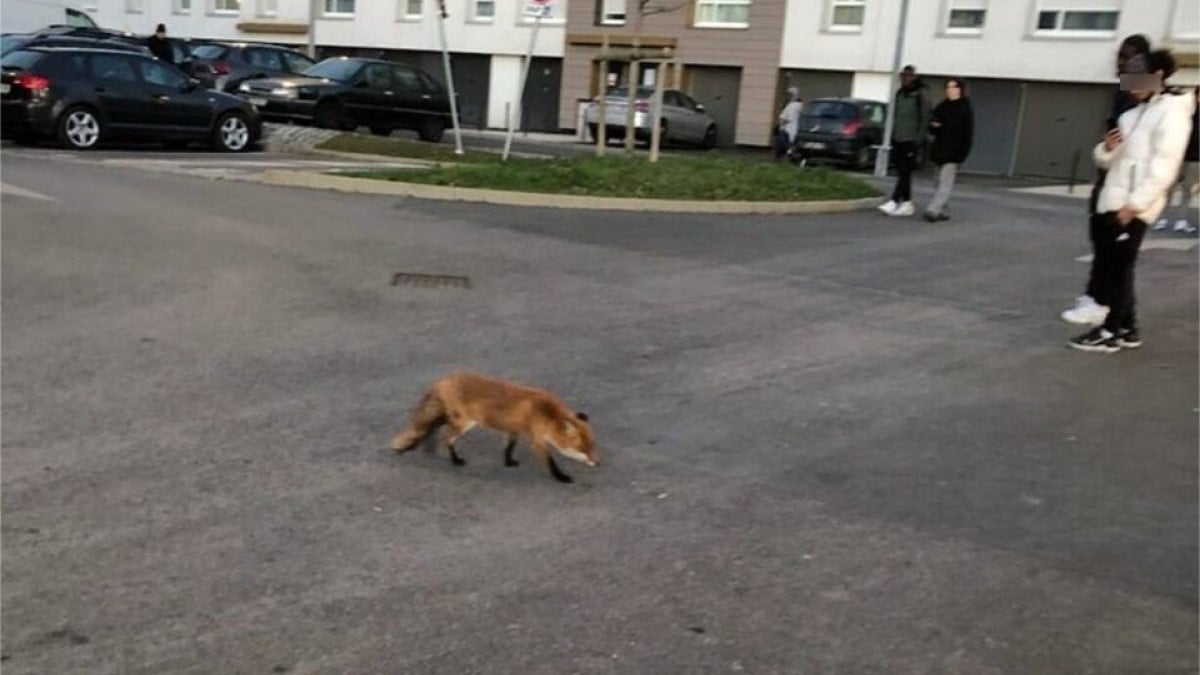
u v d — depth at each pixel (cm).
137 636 400
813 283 1112
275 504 521
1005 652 413
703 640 412
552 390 721
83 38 2438
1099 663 409
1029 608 448
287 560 464
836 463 607
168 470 556
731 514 531
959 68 3275
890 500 556
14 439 588
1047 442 655
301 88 2564
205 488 536
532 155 2452
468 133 3838
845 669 397
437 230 1307
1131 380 793
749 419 678
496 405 562
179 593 432
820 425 671
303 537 487
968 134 1627
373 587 443
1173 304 1068
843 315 974
